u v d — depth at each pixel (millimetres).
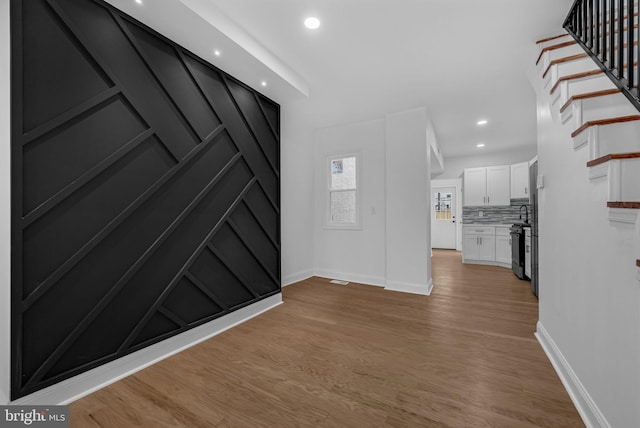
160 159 1970
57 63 1462
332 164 4734
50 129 1425
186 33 1958
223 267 2510
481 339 2277
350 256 4320
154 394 1590
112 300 1711
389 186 3803
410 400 1534
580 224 1504
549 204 2041
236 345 2197
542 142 2217
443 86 3041
